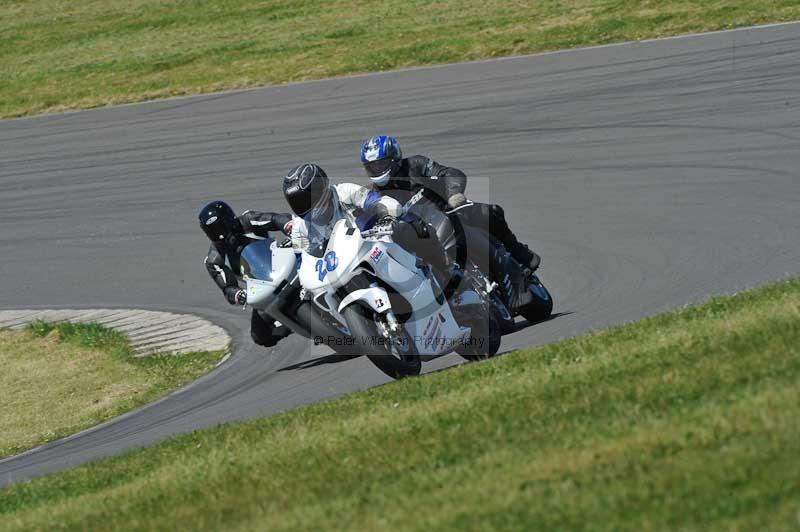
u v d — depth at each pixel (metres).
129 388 38.12
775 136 52.53
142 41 114.19
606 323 33.00
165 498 19.58
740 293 26.84
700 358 19.48
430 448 18.14
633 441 15.52
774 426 14.54
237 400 33.25
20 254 59.81
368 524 15.09
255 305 33.41
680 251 40.12
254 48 100.75
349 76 83.94
